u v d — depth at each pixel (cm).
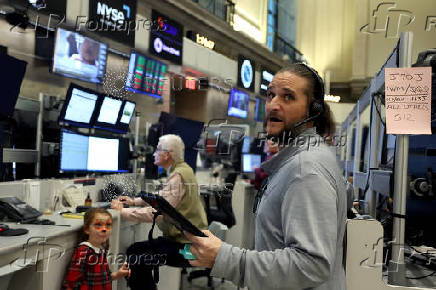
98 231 173
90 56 420
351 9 482
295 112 91
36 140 282
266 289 78
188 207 257
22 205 178
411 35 129
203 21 665
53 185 209
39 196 198
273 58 704
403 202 131
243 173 616
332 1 508
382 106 186
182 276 363
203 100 582
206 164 582
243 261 80
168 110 505
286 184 83
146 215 224
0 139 227
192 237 85
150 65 405
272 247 86
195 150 405
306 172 81
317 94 94
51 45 428
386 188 144
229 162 605
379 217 168
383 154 168
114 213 210
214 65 624
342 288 88
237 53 680
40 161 283
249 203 457
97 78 423
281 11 724
